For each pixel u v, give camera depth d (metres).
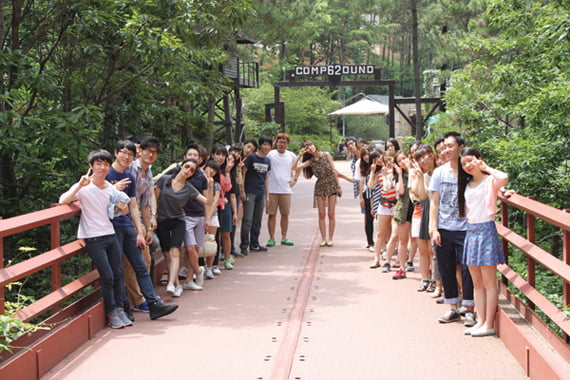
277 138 11.53
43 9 11.23
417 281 8.67
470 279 6.49
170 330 6.46
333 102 57.72
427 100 27.44
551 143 10.20
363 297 7.82
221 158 9.06
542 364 4.65
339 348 5.85
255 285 8.52
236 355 5.66
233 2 11.62
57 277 5.87
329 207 11.51
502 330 5.89
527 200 5.90
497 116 12.41
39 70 10.18
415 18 22.72
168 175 7.91
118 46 10.84
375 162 10.15
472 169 5.90
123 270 6.90
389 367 5.32
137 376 5.16
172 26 10.71
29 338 5.16
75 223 11.09
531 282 5.86
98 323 6.38
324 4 59.66
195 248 8.20
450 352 5.68
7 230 4.91
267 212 11.51
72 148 9.25
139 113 11.88
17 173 10.55
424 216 7.82
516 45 11.77
